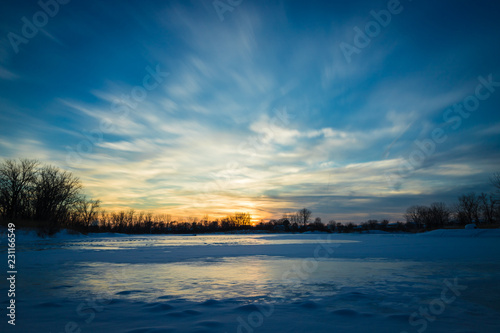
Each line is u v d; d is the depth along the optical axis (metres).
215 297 7.45
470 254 19.69
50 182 57.12
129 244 36.19
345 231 124.50
